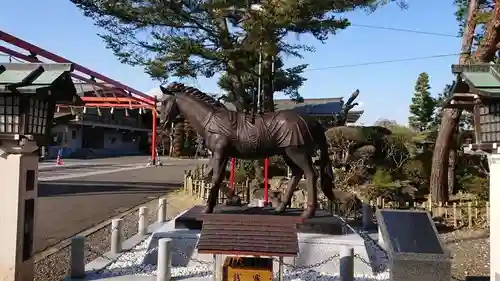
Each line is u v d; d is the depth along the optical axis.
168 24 15.75
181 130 51.66
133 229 11.54
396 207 13.36
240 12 16.11
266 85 19.03
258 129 7.72
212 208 8.00
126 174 28.42
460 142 17.48
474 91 5.36
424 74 31.98
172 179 25.80
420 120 31.62
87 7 15.57
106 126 49.00
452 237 11.23
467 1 16.80
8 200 5.92
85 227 11.73
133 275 7.39
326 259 7.86
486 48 12.95
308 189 7.96
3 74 5.89
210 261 8.06
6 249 5.89
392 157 19.20
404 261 5.18
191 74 16.33
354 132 19.03
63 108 25.34
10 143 5.84
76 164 35.62
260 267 6.04
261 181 18.41
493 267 5.62
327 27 15.23
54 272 7.72
